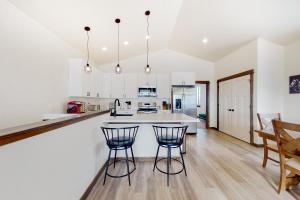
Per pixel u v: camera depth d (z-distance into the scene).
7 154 0.90
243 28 3.74
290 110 4.01
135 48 5.25
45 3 2.28
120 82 5.80
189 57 6.39
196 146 4.12
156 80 5.87
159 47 5.88
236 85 5.01
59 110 3.33
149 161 3.15
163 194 2.08
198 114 8.77
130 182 2.36
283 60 4.21
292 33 3.59
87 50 4.32
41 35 2.77
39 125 1.16
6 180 0.89
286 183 2.17
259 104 4.09
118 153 3.15
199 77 6.46
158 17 3.40
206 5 3.14
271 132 2.38
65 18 2.71
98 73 4.93
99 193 2.10
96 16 2.83
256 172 2.67
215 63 6.43
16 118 2.25
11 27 2.16
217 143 4.41
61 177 1.48
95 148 2.39
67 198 1.59
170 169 2.78
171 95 5.73
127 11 2.89
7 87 2.11
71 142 1.68
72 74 3.67
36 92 2.65
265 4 2.85
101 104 5.82
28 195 1.07
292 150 1.87
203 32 4.30
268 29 3.61
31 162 1.09
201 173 2.64
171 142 2.42
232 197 2.02
